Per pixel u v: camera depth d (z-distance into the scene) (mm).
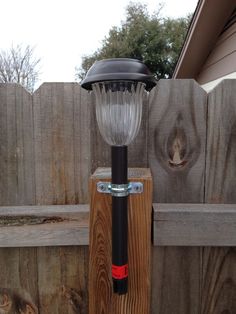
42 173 945
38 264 963
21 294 971
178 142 925
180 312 967
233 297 948
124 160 696
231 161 917
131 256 773
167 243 894
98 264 782
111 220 759
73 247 954
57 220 922
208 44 3506
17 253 957
